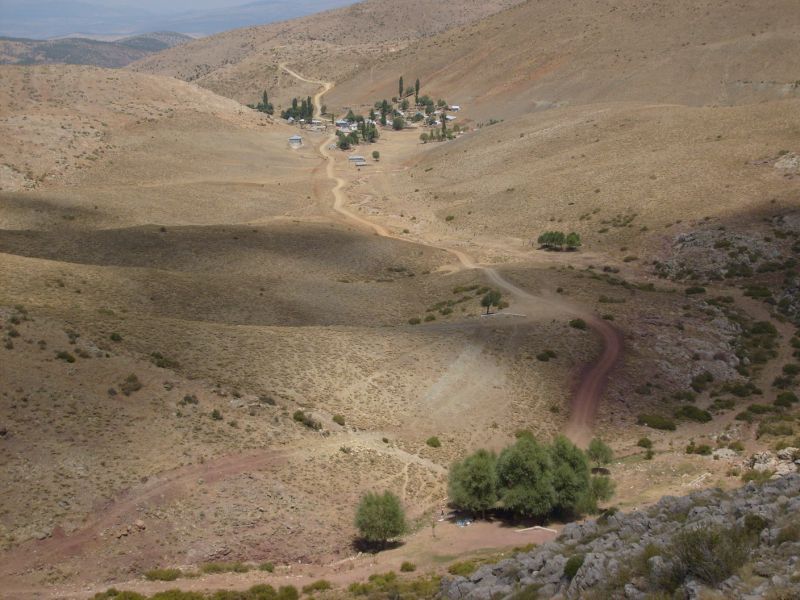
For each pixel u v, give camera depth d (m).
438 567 42.81
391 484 55.72
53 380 55.91
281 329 81.38
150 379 60.03
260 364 69.38
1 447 48.50
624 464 60.78
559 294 103.31
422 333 85.94
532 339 84.69
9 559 41.88
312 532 48.31
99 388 56.81
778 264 111.62
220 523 47.38
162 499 48.06
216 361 67.62
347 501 52.34
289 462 54.81
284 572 43.84
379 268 130.12
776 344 88.38
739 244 117.62
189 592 39.56
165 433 54.22
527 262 128.88
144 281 100.75
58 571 41.75
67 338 62.53
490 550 45.25
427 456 61.22
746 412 70.81
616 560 29.92
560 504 51.00
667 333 87.75
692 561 26.92
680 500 38.06
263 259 129.12
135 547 44.41
